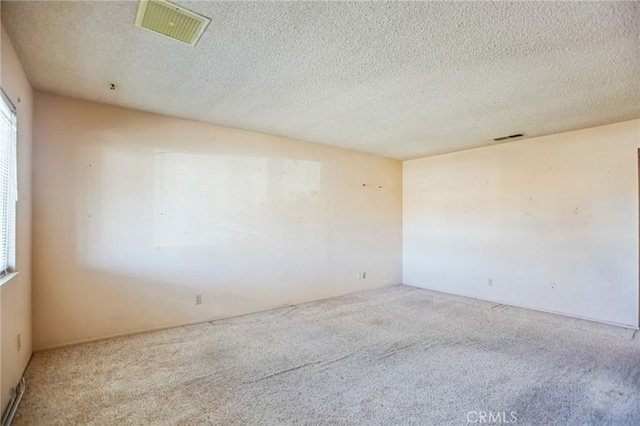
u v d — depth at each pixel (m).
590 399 2.20
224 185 3.99
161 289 3.56
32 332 2.87
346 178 5.24
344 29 1.95
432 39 2.05
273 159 4.41
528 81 2.66
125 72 2.55
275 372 2.59
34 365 2.64
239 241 4.11
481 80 2.65
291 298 4.59
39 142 2.91
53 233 2.98
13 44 2.13
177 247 3.65
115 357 2.83
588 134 3.98
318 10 1.77
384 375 2.54
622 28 1.92
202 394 2.26
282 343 3.18
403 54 2.24
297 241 4.65
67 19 1.88
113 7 1.78
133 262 3.39
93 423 1.94
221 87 2.82
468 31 1.96
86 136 3.14
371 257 5.57
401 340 3.26
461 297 5.05
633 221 3.66
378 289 5.59
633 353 2.94
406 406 2.13
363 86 2.78
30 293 2.78
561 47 2.14
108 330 3.25
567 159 4.14
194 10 1.79
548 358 2.84
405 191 6.05
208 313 3.87
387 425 1.94
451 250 5.33
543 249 4.33
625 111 3.36
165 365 2.69
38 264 2.91
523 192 4.53
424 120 3.70
